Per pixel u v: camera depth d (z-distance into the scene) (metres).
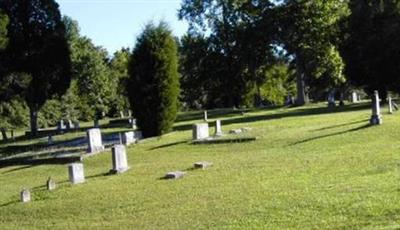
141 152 31.73
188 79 81.31
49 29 62.59
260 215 14.98
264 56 68.88
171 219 16.06
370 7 55.72
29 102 63.50
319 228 13.22
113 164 25.98
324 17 63.69
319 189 16.80
